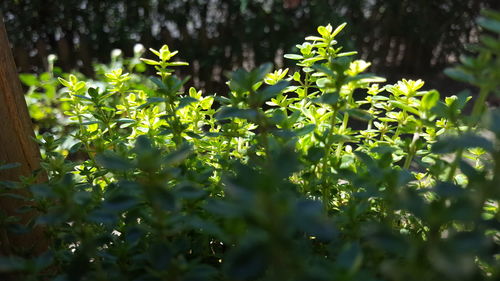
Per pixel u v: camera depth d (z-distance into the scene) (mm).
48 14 5785
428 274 997
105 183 1901
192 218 1129
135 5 5992
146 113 1949
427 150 1635
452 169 1297
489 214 1355
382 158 1338
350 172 1389
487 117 937
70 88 1975
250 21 5898
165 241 1146
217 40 5980
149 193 1054
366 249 1272
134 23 5965
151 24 6102
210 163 1881
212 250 1650
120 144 1805
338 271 870
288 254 1005
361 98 5070
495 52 1063
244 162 1782
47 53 5730
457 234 933
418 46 7016
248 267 878
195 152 1725
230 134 1679
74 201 1159
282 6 5910
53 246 1484
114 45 5871
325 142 1503
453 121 1345
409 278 944
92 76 5867
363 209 1297
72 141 2588
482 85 1103
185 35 5895
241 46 6035
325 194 1552
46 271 1685
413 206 981
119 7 5945
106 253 1362
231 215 901
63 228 1492
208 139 1906
